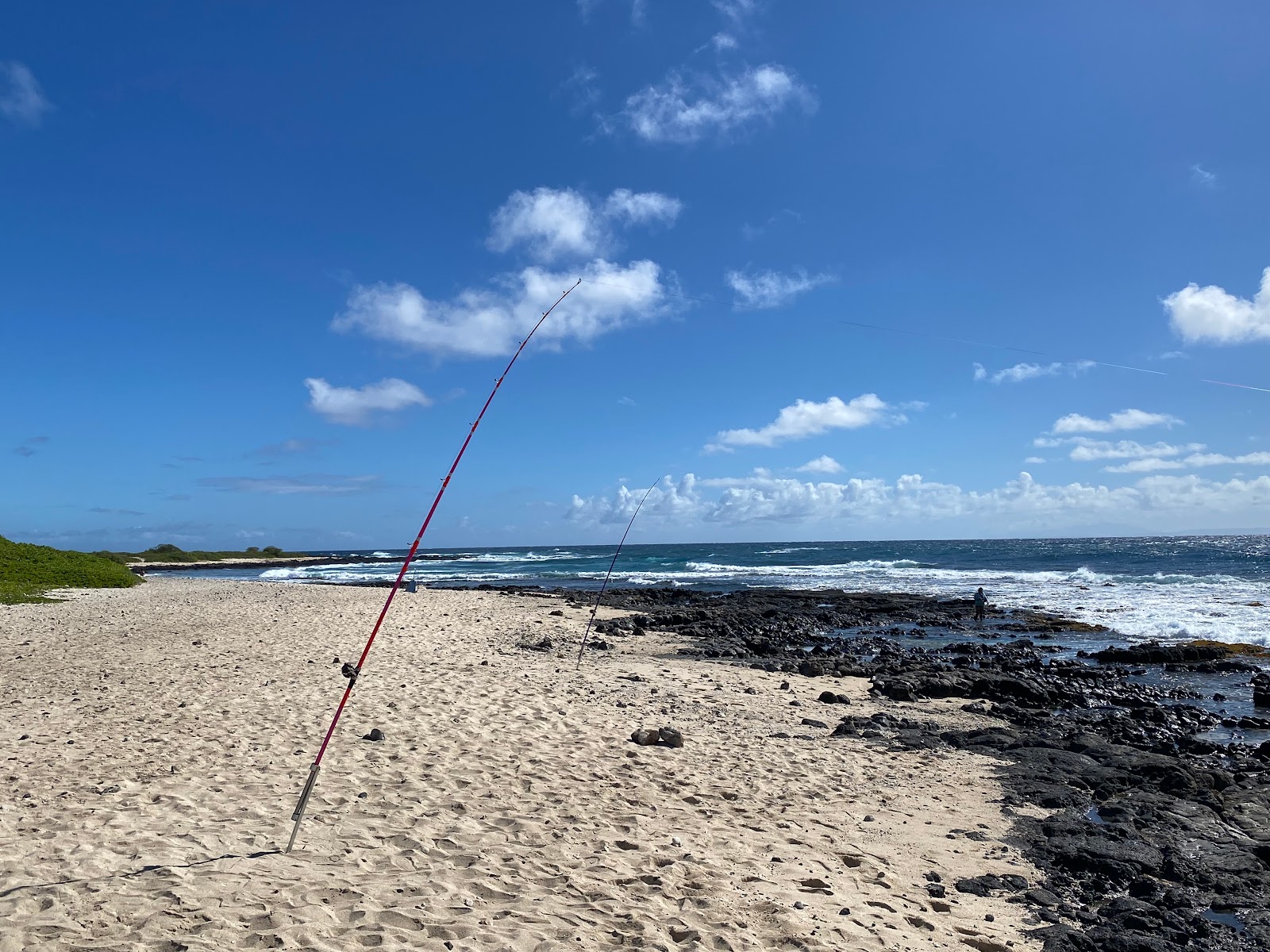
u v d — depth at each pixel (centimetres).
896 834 731
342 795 727
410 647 1688
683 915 518
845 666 1683
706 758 932
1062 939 539
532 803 735
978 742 1068
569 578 5562
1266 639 2069
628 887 557
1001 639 2241
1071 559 5981
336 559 10694
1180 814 800
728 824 718
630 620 2556
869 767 941
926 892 609
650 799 770
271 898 491
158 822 630
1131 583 3797
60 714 1027
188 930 443
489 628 2141
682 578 5303
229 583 4141
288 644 1669
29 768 784
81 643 1686
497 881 551
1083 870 671
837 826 739
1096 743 1045
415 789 756
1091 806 826
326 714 1034
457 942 453
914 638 2302
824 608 3041
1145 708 1323
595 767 862
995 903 602
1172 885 645
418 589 3622
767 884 584
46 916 448
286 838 610
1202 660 1847
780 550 10850
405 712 1069
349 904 495
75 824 619
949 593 3516
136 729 948
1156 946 536
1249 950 543
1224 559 5416
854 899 577
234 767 799
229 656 1506
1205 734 1193
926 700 1384
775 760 945
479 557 10981
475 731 984
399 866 568
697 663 1741
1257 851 707
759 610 2972
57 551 4116
